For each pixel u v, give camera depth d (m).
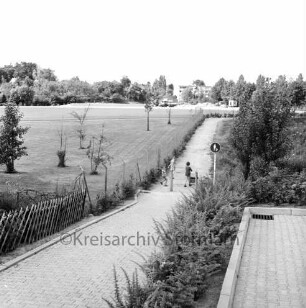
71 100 141.88
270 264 11.41
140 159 42.44
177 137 53.00
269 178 20.20
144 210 22.08
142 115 87.81
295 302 9.04
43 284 11.19
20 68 179.62
